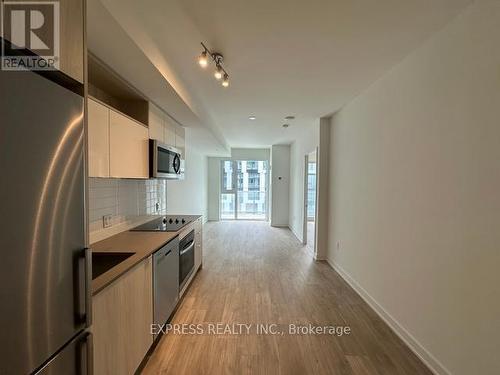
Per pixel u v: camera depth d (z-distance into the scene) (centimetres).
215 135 469
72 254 100
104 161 177
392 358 206
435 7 159
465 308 163
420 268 206
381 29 182
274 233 694
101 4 120
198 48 209
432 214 192
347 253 362
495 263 143
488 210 147
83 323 106
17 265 77
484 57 150
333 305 293
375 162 281
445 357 179
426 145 199
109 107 183
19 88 77
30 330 82
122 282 158
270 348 217
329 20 172
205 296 312
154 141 255
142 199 322
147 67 187
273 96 326
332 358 206
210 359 203
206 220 882
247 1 154
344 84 287
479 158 153
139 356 181
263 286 344
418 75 208
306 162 571
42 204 86
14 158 75
